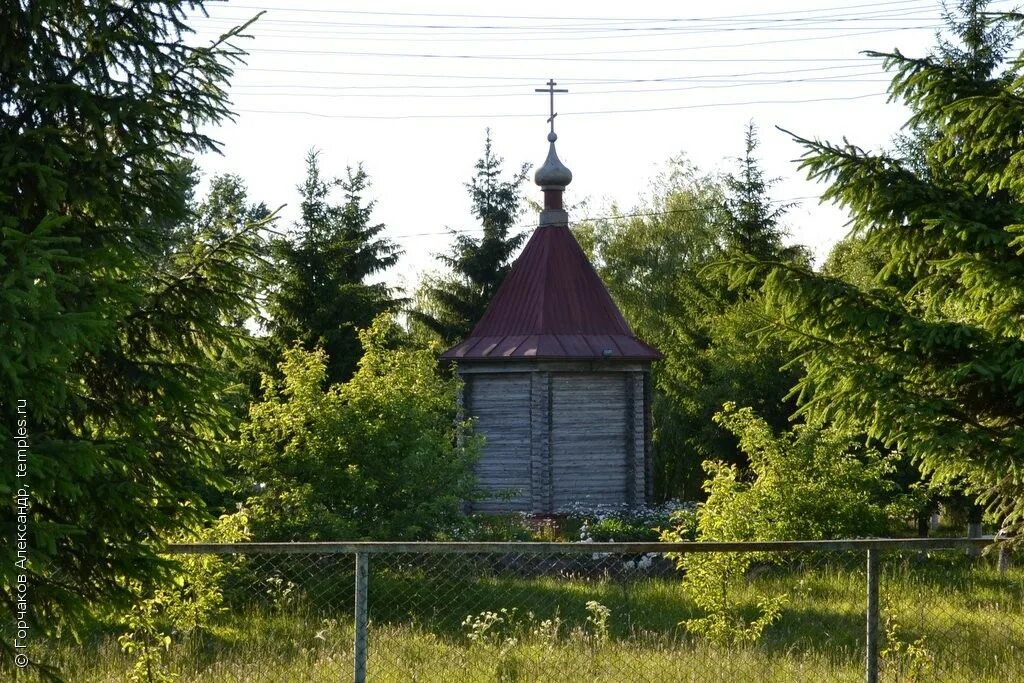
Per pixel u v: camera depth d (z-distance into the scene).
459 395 42.12
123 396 9.91
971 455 12.97
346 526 22.88
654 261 69.50
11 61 9.45
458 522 25.19
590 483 41.69
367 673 13.33
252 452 23.50
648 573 24.61
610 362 41.59
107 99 9.51
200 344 10.45
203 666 13.63
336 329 44.34
